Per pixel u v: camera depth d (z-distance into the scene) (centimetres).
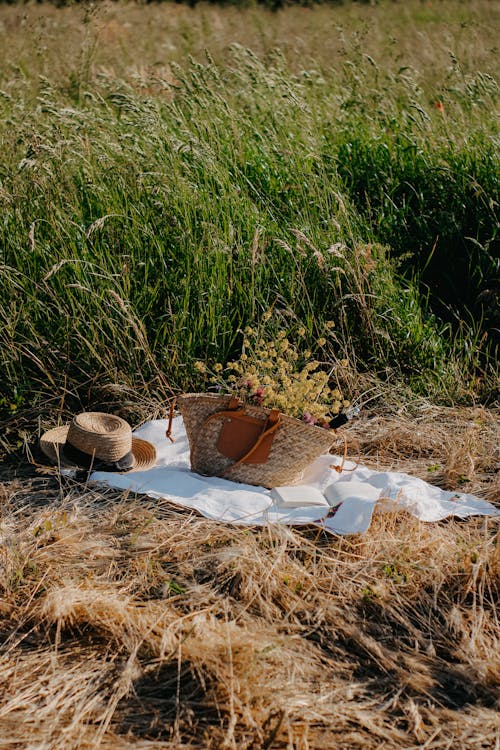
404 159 755
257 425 450
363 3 1786
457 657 331
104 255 597
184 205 614
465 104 877
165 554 386
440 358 606
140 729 286
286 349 529
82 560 379
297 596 358
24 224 597
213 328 573
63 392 539
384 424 546
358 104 864
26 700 297
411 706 299
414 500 428
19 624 336
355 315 615
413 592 367
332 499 430
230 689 295
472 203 711
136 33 1371
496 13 1656
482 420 552
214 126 755
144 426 521
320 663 322
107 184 642
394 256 693
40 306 556
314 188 686
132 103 694
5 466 475
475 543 403
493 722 295
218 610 346
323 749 279
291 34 1413
